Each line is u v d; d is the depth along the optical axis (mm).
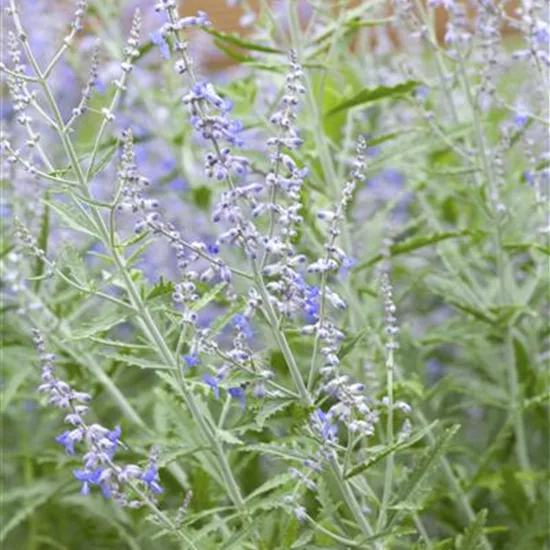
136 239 4250
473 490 6754
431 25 6617
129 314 4441
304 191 6215
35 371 6441
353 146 7590
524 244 6164
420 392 5742
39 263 6059
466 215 8234
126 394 7566
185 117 7895
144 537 6668
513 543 6047
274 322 4137
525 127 6516
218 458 4715
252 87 7016
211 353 4219
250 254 4016
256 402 4246
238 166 3977
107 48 8312
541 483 6516
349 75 8742
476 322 6504
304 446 5121
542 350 7590
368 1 7164
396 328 4734
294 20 6414
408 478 4453
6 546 7184
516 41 10133
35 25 8852
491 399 6527
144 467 4738
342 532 4574
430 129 6656
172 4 3977
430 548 4582
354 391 4191
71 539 7156
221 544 4551
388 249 6277
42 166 7305
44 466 7062
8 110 8789
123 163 4211
